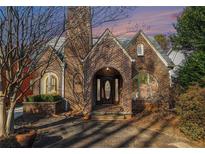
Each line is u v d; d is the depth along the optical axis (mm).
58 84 21484
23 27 10797
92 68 18859
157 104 19062
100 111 18844
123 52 18719
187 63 19328
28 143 10758
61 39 20656
